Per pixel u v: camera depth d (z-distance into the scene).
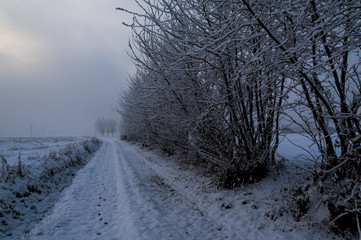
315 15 3.73
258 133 5.98
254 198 5.27
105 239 4.19
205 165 8.27
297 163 6.32
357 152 3.27
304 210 4.16
